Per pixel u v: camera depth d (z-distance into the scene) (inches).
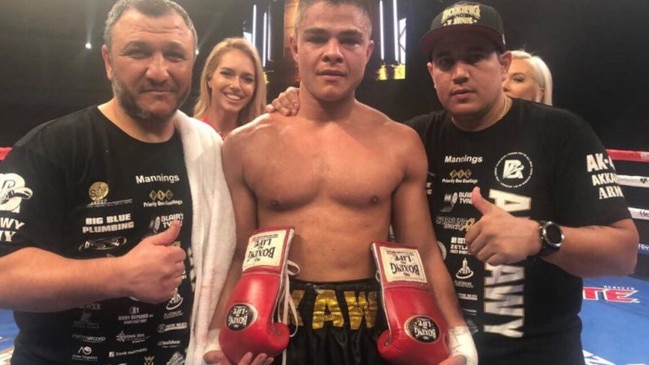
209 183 62.1
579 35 306.0
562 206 63.4
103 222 54.4
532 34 311.4
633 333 140.3
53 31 398.6
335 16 57.1
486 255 53.1
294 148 61.3
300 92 64.8
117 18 54.1
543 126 64.6
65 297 46.8
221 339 53.1
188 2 394.6
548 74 102.2
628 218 59.4
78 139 54.8
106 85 425.4
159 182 57.7
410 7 329.1
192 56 56.7
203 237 60.7
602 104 319.0
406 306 53.6
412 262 57.8
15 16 386.3
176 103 55.8
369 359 56.1
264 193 60.9
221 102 126.9
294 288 58.2
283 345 51.1
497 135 65.9
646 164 298.4
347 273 59.1
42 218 51.2
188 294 59.1
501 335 63.0
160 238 49.3
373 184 60.0
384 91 363.9
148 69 53.0
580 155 62.1
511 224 52.7
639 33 294.2
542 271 63.1
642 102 307.3
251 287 53.6
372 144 62.2
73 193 54.1
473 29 61.3
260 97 131.7
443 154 68.8
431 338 52.1
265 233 57.7
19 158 52.2
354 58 58.4
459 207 65.9
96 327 54.1
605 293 177.9
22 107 412.8
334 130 62.2
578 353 64.6
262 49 382.9
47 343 54.7
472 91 63.0
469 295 64.2
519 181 63.9
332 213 59.7
